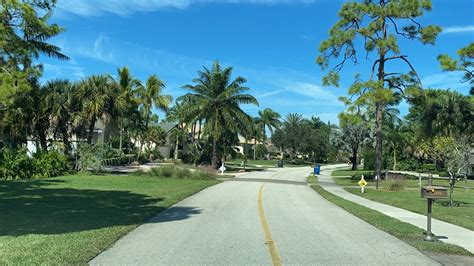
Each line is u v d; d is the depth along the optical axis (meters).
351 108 34.84
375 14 35.88
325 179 43.56
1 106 14.69
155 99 57.47
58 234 9.32
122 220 11.71
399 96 37.56
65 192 19.11
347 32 35.84
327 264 7.57
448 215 15.34
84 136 39.03
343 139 68.88
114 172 36.38
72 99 36.56
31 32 13.08
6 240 8.48
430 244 9.55
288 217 13.72
